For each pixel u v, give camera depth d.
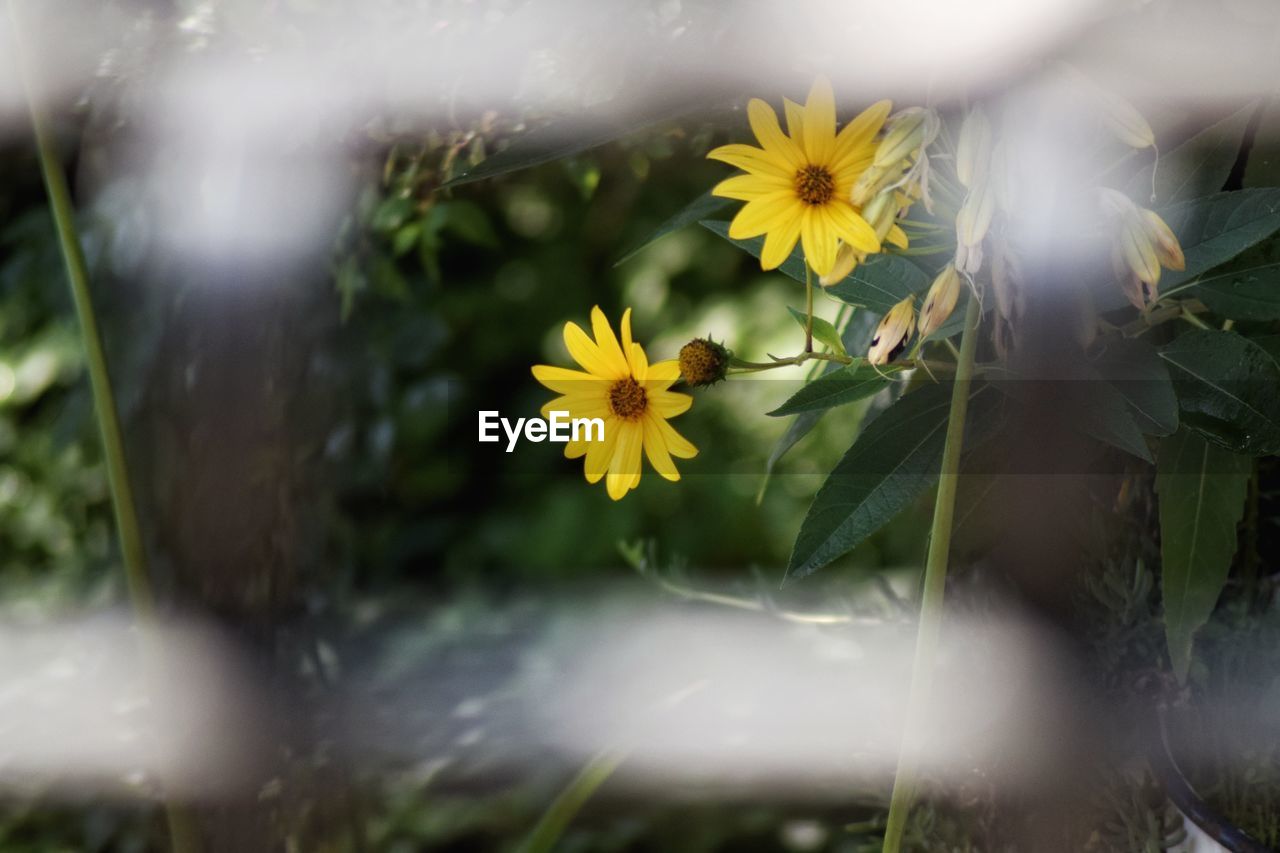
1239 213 1.07
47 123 1.30
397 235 1.68
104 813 1.74
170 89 1.28
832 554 1.07
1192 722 1.16
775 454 1.18
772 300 3.32
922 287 1.10
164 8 1.27
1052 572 1.12
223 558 1.40
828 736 1.38
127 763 1.77
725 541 3.21
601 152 1.35
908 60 1.08
